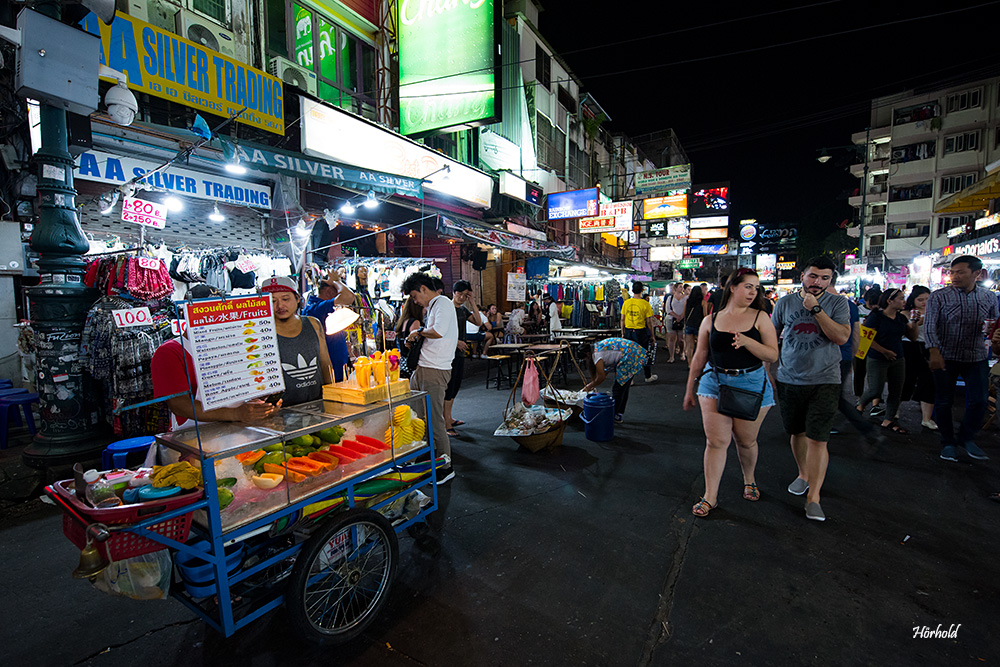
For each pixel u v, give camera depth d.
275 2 7.97
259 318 2.41
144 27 5.18
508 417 5.12
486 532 3.25
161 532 1.81
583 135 22.30
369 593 2.51
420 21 9.16
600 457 4.70
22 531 3.33
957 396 6.88
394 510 2.83
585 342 9.77
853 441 5.03
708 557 2.92
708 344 3.49
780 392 3.64
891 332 5.30
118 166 5.20
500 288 14.48
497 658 2.15
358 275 7.09
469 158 12.94
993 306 4.19
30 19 3.34
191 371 2.21
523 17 15.63
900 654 2.14
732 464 4.50
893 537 3.12
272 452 2.33
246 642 2.28
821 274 3.18
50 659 2.17
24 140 4.70
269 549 2.21
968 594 2.54
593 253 23.89
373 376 2.88
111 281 4.11
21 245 4.94
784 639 2.24
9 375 5.02
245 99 6.14
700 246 32.59
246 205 6.64
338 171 6.59
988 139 27.59
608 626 2.35
